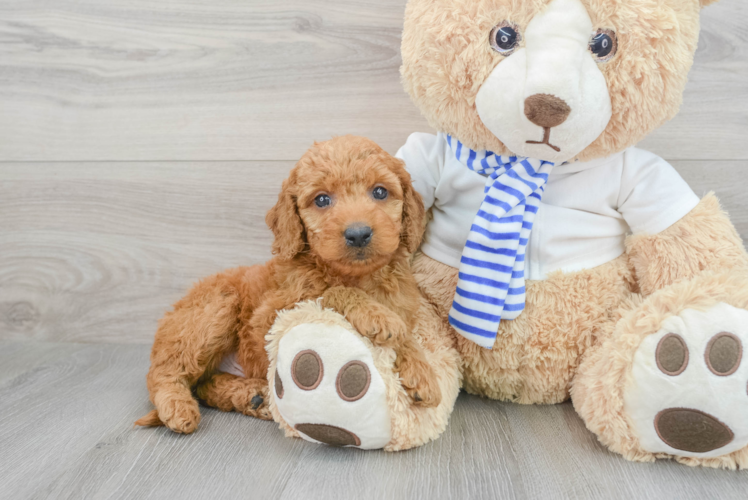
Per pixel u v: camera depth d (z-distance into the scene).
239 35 1.94
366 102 1.93
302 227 1.37
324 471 1.22
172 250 2.07
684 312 1.20
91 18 1.99
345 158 1.32
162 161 2.03
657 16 1.21
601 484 1.16
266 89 1.96
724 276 1.25
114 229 2.08
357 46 1.91
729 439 1.15
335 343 1.22
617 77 1.24
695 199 1.45
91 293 2.12
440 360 1.42
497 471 1.21
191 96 1.99
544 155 1.34
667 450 1.21
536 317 1.46
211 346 1.51
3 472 1.24
